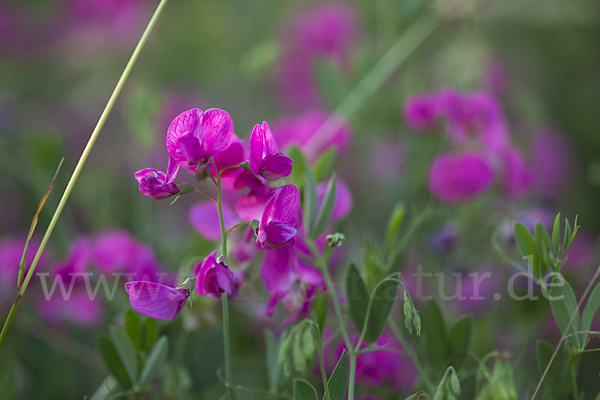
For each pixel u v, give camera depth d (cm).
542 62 121
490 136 70
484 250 69
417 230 69
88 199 84
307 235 58
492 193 70
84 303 67
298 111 113
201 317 61
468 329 59
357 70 83
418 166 75
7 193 87
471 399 64
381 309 58
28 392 66
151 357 60
